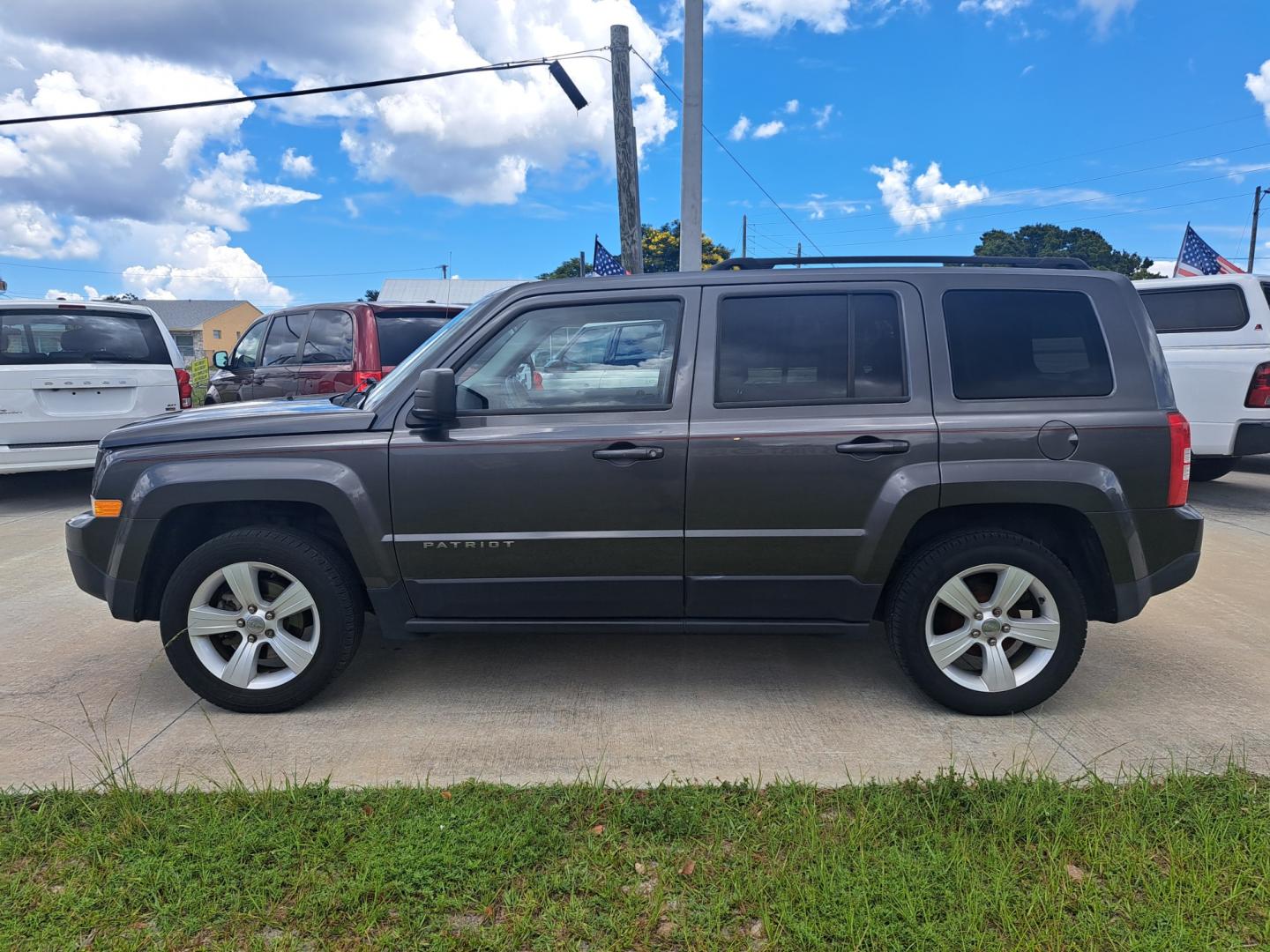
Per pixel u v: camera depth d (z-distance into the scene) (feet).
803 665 13.51
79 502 28.22
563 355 11.55
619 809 8.78
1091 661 13.58
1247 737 10.85
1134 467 11.07
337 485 11.16
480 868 7.93
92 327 26.05
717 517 11.18
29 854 8.21
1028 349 11.38
